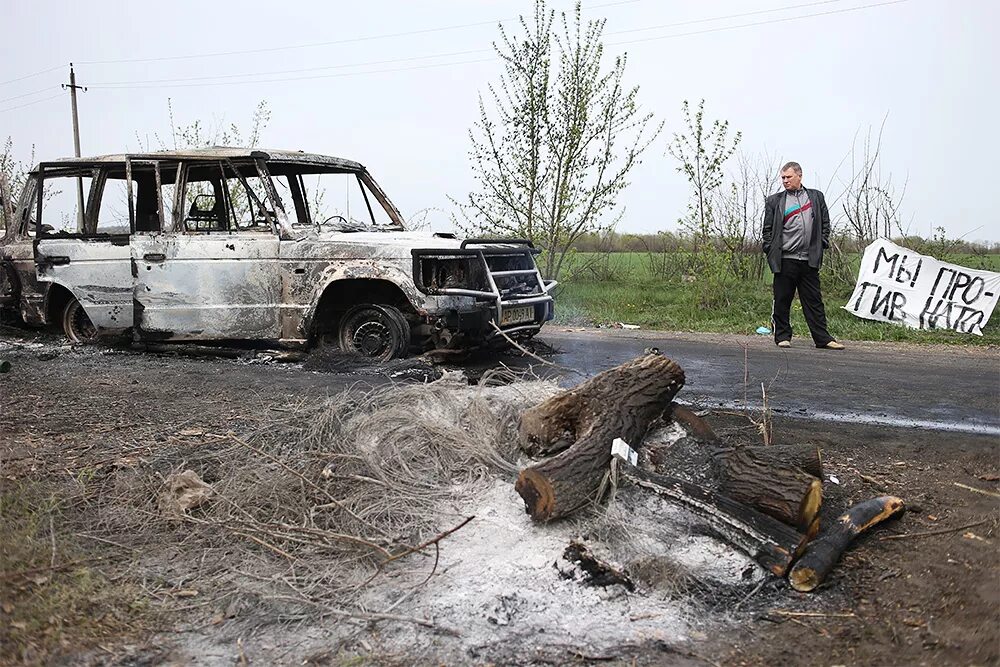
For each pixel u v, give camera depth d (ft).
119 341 29.43
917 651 10.02
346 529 13.03
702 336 36.88
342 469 14.66
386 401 17.30
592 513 12.99
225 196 28.07
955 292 38.73
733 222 49.42
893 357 30.27
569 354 29.50
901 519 13.73
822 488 13.84
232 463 15.16
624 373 15.33
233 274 26.78
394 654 10.08
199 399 21.06
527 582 11.57
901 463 16.44
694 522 12.82
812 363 28.55
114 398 21.21
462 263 25.81
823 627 10.78
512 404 16.71
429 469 14.76
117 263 28.37
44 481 14.74
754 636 10.62
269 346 27.76
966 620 10.43
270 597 11.16
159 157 27.76
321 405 17.80
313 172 29.22
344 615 10.82
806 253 32.24
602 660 10.03
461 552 12.35
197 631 10.53
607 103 47.32
